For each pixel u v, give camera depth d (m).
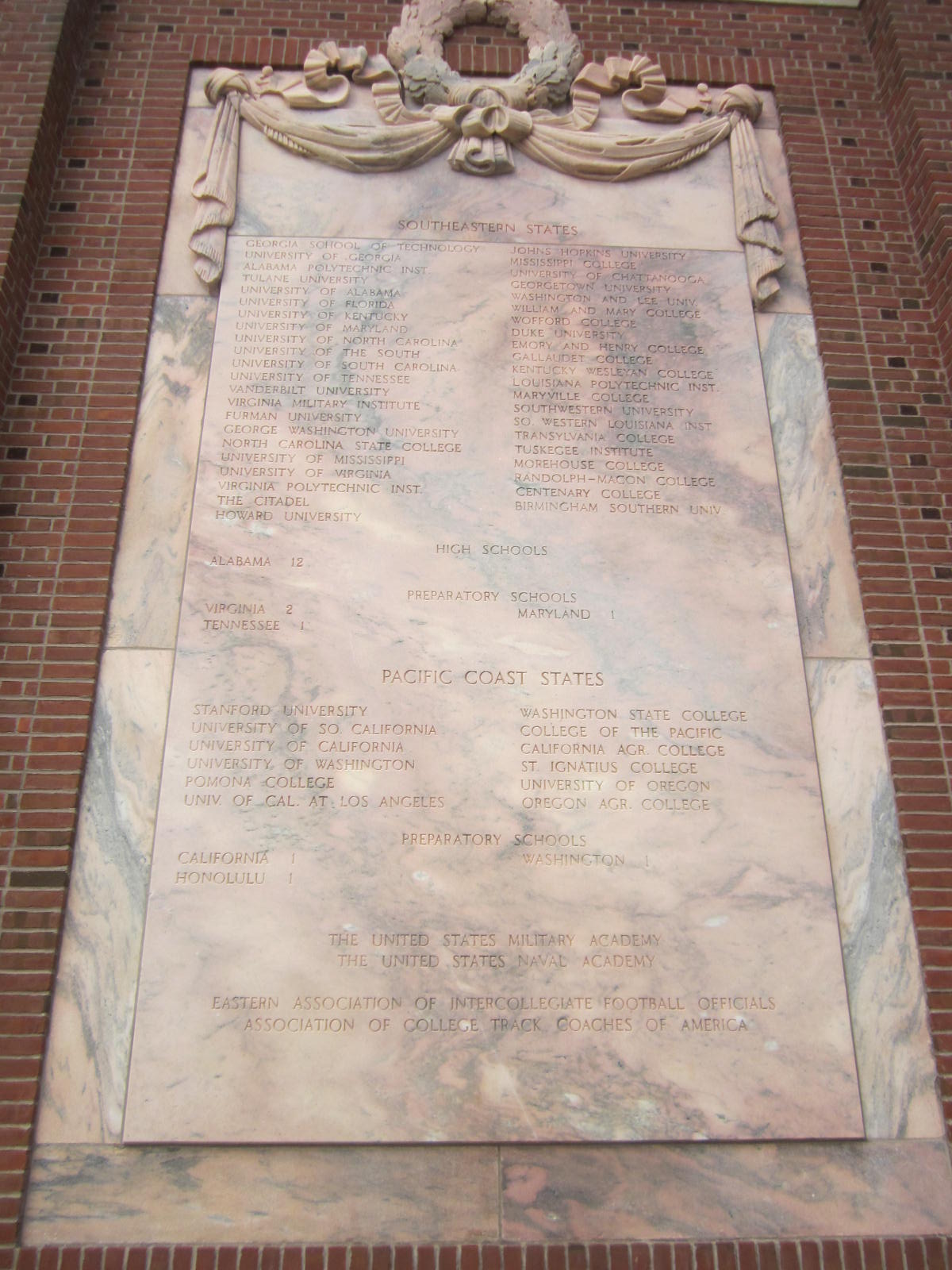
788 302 6.36
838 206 6.70
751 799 5.13
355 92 6.76
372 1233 4.39
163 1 7.06
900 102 6.88
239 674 5.23
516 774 5.11
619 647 5.39
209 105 6.74
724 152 6.72
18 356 5.92
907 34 6.97
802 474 5.89
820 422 6.03
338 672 5.25
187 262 6.24
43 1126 4.49
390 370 5.94
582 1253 4.37
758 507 5.76
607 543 5.61
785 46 7.23
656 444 5.87
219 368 5.90
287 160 6.50
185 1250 4.32
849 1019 4.78
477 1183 4.48
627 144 6.57
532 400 5.92
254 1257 4.31
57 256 6.20
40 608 5.36
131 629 5.35
